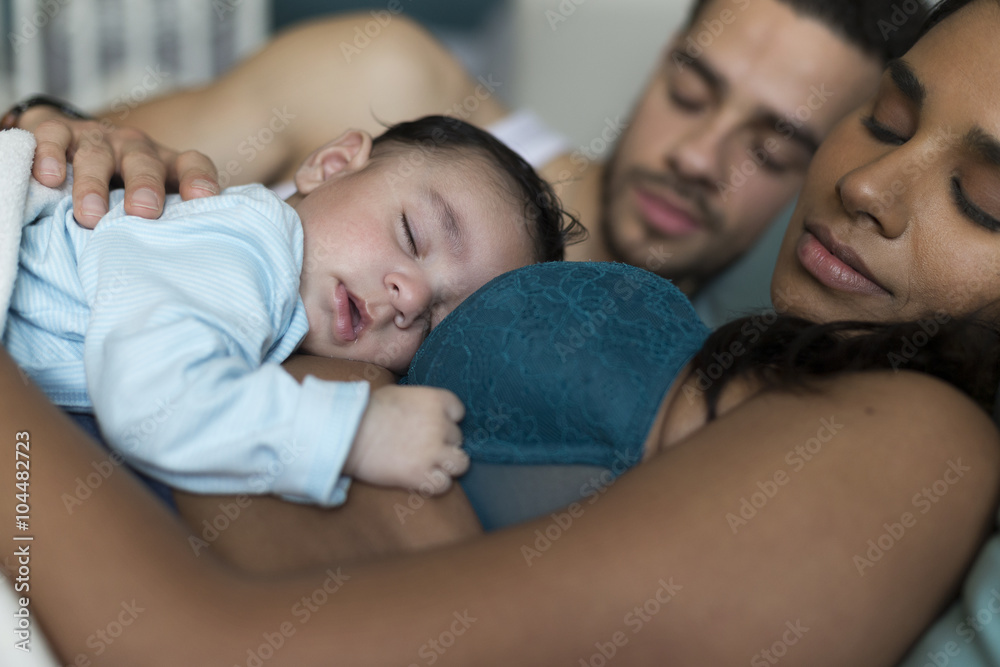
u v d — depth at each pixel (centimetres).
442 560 59
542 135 195
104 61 248
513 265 120
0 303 82
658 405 75
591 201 189
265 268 95
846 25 167
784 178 180
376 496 74
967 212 84
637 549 57
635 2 281
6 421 66
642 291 85
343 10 315
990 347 78
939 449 63
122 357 74
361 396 74
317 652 53
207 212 97
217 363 75
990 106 81
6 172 91
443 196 115
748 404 69
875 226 89
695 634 54
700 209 180
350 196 112
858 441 62
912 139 88
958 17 88
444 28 337
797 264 99
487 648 54
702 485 60
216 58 263
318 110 177
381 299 107
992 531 65
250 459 71
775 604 55
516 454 77
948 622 63
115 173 111
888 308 90
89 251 90
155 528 61
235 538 70
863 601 56
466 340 83
